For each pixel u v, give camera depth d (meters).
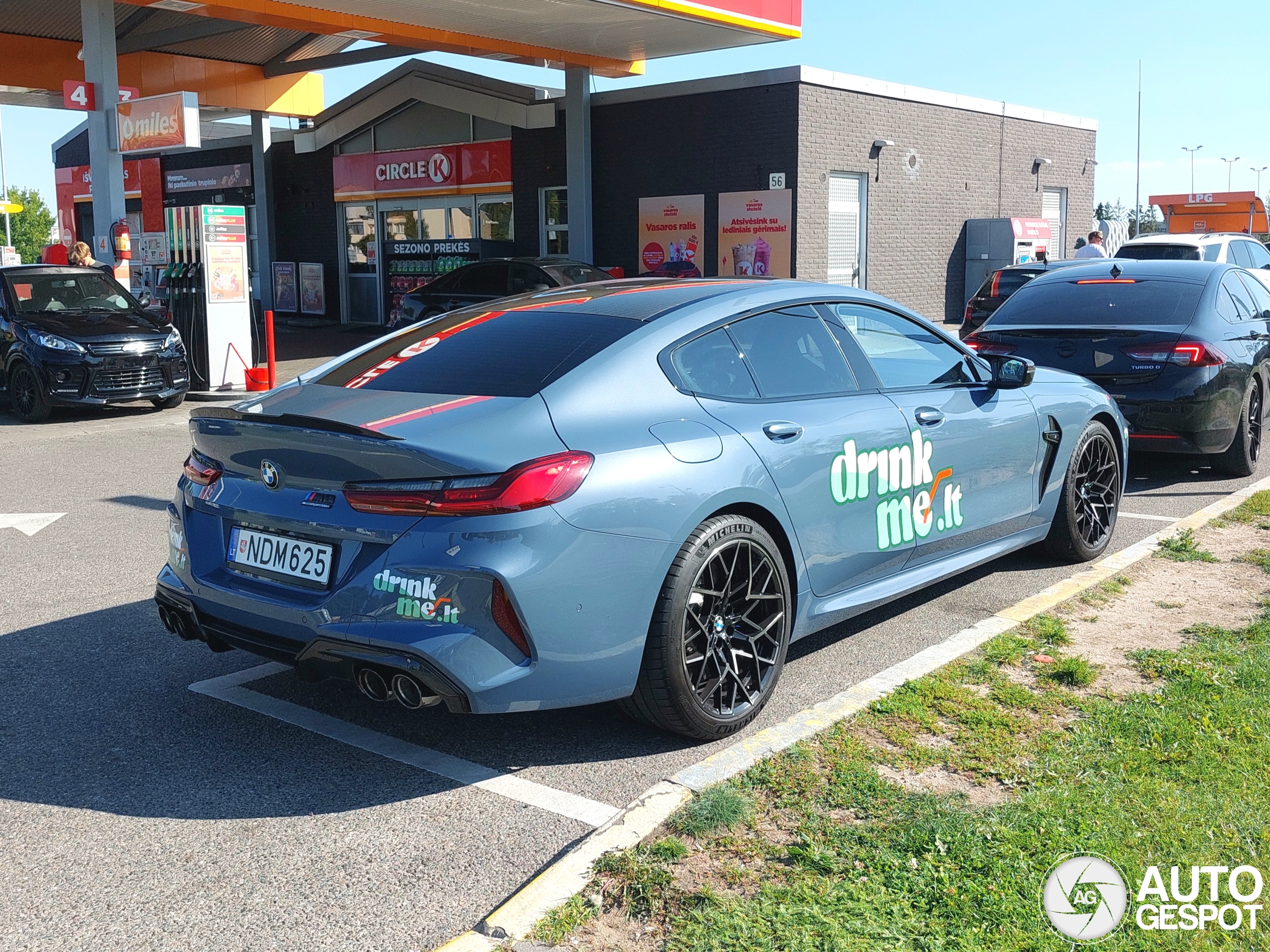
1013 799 3.15
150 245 16.38
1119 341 7.30
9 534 6.75
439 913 2.75
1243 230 27.33
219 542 3.72
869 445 4.23
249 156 27.11
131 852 3.06
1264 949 2.46
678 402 3.71
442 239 23.14
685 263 19.95
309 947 2.62
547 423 3.39
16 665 4.52
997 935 2.51
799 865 2.84
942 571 4.76
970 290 23.08
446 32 16.70
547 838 3.11
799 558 3.96
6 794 3.40
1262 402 8.16
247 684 4.30
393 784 3.45
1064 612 4.85
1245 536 6.12
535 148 21.66
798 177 18.58
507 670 3.22
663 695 3.53
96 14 14.69
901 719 3.71
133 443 10.27
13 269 12.40
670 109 19.73
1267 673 3.95
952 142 22.14
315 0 14.61
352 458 3.28
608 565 3.34
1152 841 2.87
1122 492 6.76
